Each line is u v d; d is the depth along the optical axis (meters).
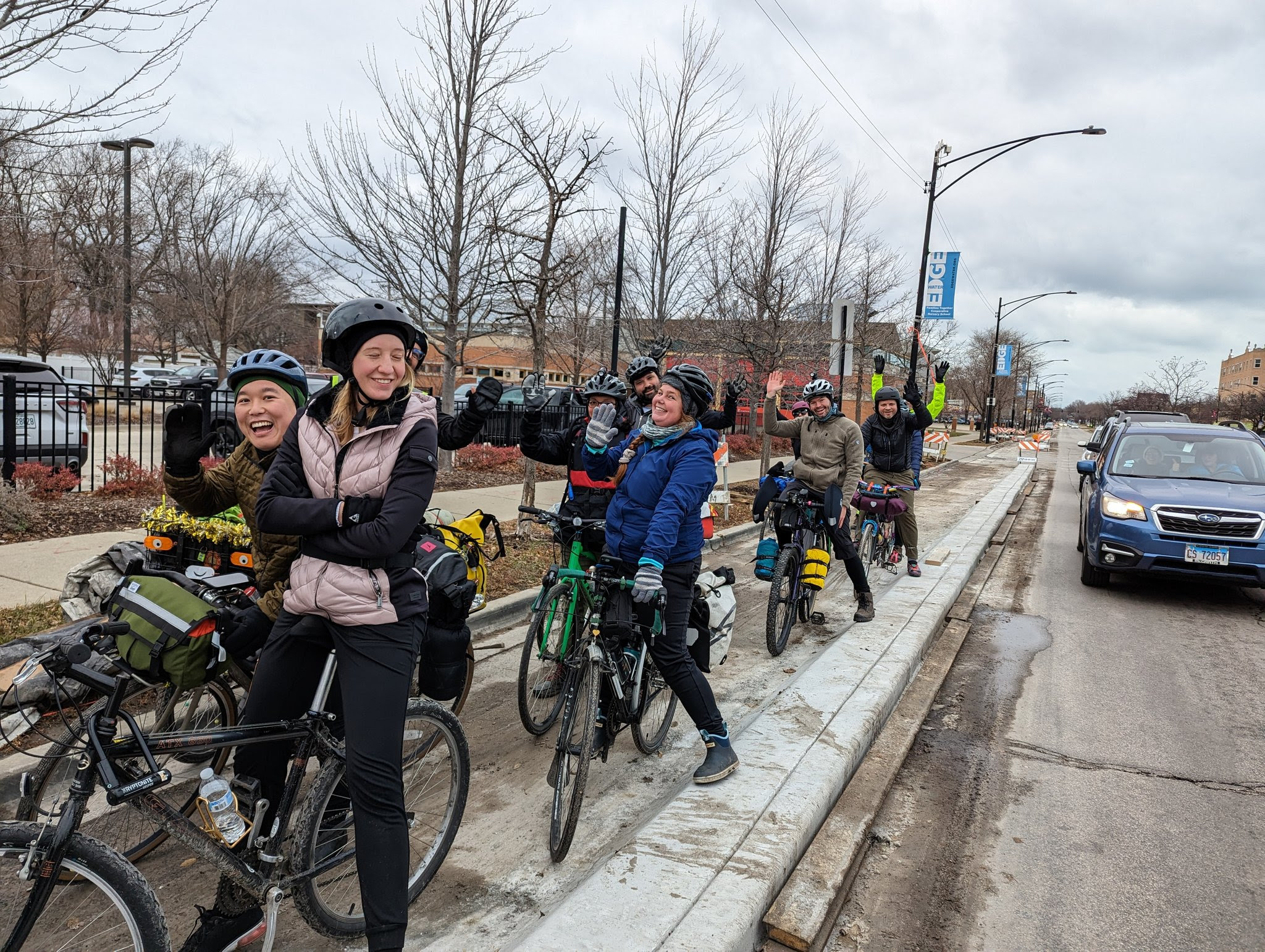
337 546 2.29
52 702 2.70
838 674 5.20
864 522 7.87
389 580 2.37
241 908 2.49
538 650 4.32
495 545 8.00
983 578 9.25
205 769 2.32
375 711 2.32
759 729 4.31
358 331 2.31
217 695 3.26
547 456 4.93
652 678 3.98
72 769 2.49
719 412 5.64
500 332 10.77
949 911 3.11
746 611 7.16
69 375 23.88
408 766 2.85
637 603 3.40
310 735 2.52
